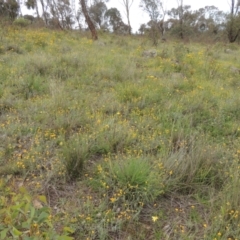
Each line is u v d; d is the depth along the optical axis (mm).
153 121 4504
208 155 3344
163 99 5434
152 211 2754
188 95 5625
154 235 2502
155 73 7410
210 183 3133
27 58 7336
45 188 2973
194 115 4781
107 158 3402
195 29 37344
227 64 10328
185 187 3018
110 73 6871
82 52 9086
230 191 2775
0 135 3895
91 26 15281
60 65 7215
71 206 2742
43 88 5711
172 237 2461
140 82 6426
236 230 2396
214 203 2783
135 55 9852
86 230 2467
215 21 36875
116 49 11336
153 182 2895
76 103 4926
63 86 5684
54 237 1896
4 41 9648
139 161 3037
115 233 2498
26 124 4141
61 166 3209
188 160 3184
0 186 2848
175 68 8250
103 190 2877
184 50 10945
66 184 3092
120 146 3697
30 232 1823
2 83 5738
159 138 3967
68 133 4102
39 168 3248
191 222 2615
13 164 3250
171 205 2854
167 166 3143
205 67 8516
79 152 3252
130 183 2844
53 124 4227
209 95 5738
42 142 3771
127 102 5109
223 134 4379
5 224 1990
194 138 3850
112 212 2629
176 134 3982
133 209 2734
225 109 5168
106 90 5883
